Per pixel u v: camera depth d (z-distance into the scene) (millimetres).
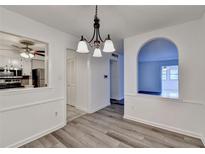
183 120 2412
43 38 2393
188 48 2328
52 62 2580
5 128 1846
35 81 3076
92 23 2377
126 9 1872
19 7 1810
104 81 4637
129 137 2316
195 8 1854
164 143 2102
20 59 3273
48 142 2143
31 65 3246
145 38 2918
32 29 2203
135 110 3154
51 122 2559
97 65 4230
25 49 3197
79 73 4215
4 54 3014
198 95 2219
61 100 2805
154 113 2812
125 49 3305
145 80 7215
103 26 2523
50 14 2029
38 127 2303
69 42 2992
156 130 2598
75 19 2211
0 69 2936
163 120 2674
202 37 2105
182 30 2396
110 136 2359
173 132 2494
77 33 2908
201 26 2141
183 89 2402
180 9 1883
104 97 4641
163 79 6680
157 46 3977
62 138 2285
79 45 1578
